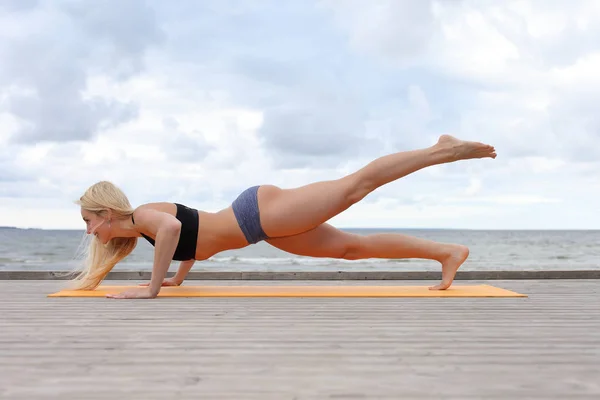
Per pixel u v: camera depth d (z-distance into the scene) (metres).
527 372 1.80
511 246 31.78
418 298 3.69
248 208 3.60
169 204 3.77
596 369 1.84
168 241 3.57
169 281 4.27
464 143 3.55
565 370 1.82
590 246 32.03
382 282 5.18
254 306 3.28
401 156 3.59
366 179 3.58
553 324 2.68
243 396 1.55
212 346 2.16
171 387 1.63
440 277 5.39
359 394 1.57
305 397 1.54
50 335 2.38
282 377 1.74
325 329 2.53
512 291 4.21
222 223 3.65
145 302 3.45
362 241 3.83
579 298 3.74
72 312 3.03
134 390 1.60
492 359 1.97
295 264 18.00
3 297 3.73
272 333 2.43
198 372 1.79
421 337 2.35
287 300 3.57
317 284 4.90
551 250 27.97
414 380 1.71
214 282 5.15
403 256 3.96
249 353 2.05
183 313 3.00
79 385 1.65
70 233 38.34
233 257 21.11
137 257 21.88
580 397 1.55
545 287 4.56
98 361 1.93
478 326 2.61
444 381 1.70
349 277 5.40
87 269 4.06
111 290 4.05
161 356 2.00
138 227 3.72
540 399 1.53
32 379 1.71
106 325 2.62
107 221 3.73
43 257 22.03
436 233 57.56
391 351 2.08
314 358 1.97
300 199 3.56
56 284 4.78
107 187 3.73
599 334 2.42
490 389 1.62
